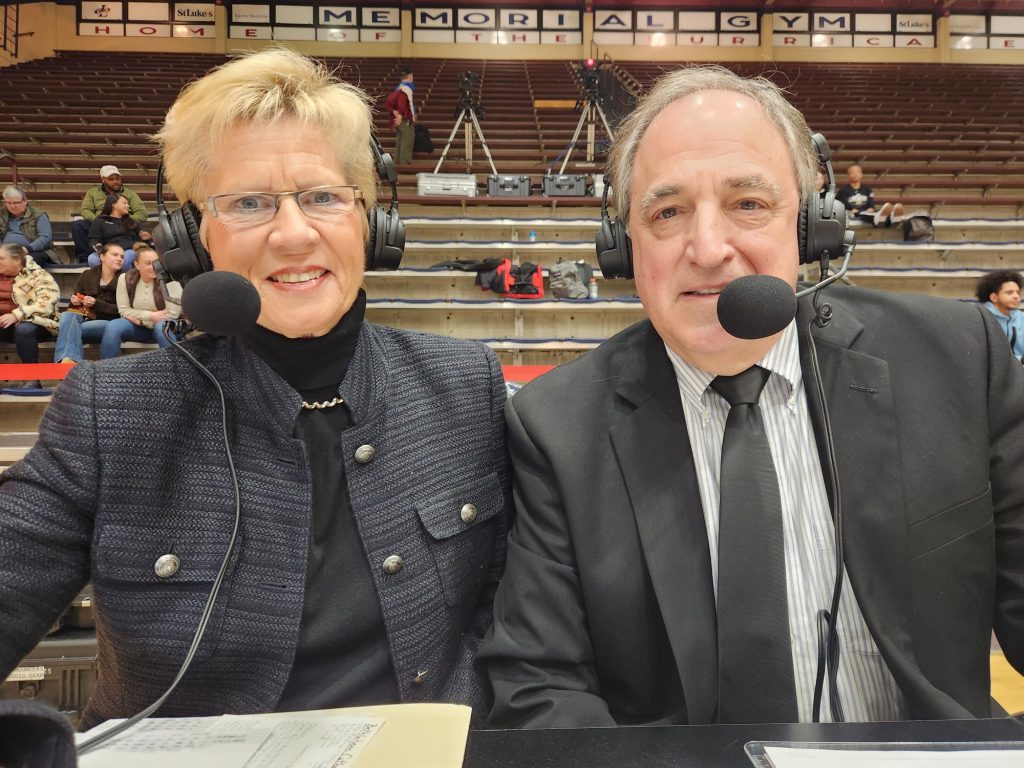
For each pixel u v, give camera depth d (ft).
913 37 45.96
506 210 24.93
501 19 45.57
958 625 3.02
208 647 3.21
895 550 3.01
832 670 2.92
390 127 30.96
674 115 3.19
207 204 3.41
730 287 2.78
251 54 3.57
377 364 3.88
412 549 3.61
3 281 16.21
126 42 44.01
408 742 2.24
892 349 3.36
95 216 21.76
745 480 3.04
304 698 3.43
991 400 3.22
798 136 3.31
